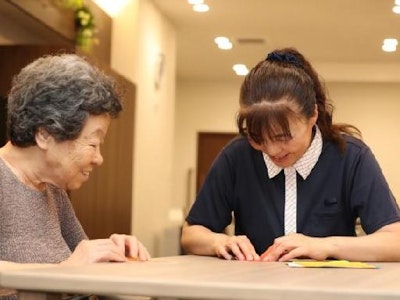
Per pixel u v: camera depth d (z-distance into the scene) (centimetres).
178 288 75
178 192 866
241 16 552
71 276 78
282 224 161
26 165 138
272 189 163
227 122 865
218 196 170
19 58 338
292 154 148
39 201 140
